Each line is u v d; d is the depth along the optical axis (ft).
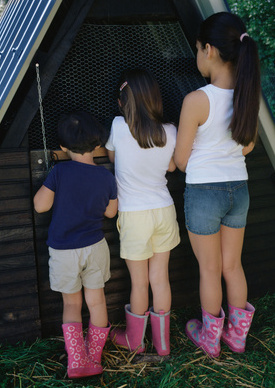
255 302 8.00
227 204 5.81
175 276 7.58
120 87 5.90
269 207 7.89
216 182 5.73
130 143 5.91
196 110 5.52
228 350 6.63
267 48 15.84
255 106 5.44
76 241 5.78
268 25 16.19
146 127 5.77
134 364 6.31
